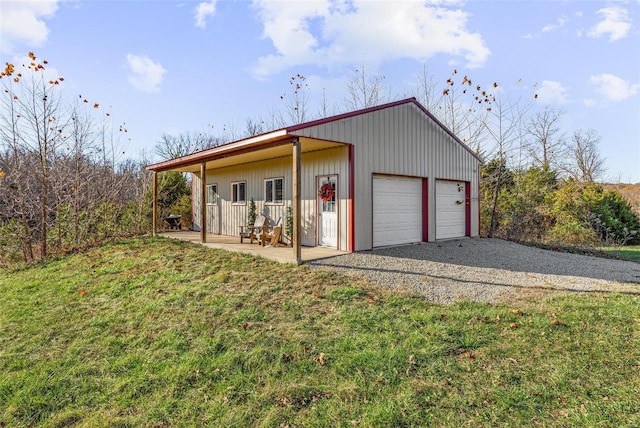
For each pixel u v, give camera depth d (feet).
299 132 22.82
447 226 36.81
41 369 12.07
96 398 10.32
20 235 34.12
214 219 46.60
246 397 9.95
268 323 14.44
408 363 11.17
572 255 32.30
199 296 17.95
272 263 23.81
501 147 53.21
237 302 16.72
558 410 8.96
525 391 9.70
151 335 14.14
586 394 9.55
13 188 35.27
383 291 17.99
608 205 48.88
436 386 9.99
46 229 34.86
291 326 14.01
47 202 35.45
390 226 30.94
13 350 13.58
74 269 26.14
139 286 20.52
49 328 15.52
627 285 20.12
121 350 13.20
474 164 40.01
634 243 48.44
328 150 28.99
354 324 14.03
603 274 23.21
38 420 9.57
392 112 30.35
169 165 38.75
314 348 12.26
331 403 9.46
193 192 51.85
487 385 10.02
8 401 10.39
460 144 37.88
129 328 15.01
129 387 10.72
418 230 33.78
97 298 19.19
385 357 11.46
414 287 18.81
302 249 28.63
